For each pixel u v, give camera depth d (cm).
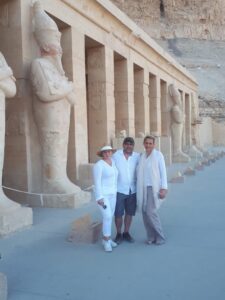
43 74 780
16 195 822
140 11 5406
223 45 5647
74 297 389
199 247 541
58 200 805
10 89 639
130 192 560
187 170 1406
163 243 558
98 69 1273
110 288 409
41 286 416
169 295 390
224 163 1916
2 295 376
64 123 824
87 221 573
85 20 1110
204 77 4634
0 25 820
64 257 505
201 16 5703
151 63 1862
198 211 780
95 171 525
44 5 892
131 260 491
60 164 830
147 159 552
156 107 1966
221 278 431
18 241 576
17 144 812
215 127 3884
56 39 820
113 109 1331
